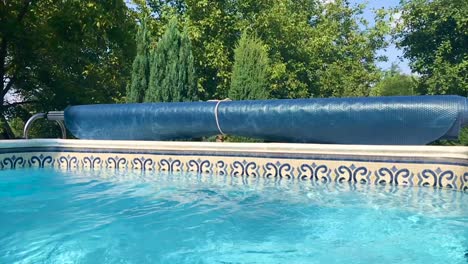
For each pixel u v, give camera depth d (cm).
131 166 707
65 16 1421
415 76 1802
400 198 486
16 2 1408
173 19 1170
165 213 453
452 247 335
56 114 804
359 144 618
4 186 598
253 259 318
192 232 388
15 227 407
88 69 1662
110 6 1452
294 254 328
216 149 648
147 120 729
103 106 772
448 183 509
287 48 1970
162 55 1145
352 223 405
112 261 317
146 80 1187
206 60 1571
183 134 727
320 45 2230
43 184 609
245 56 1195
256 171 620
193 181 608
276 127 649
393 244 346
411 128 573
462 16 1452
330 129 618
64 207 484
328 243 352
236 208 467
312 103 628
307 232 383
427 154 521
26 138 794
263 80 1185
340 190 532
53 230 396
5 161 716
